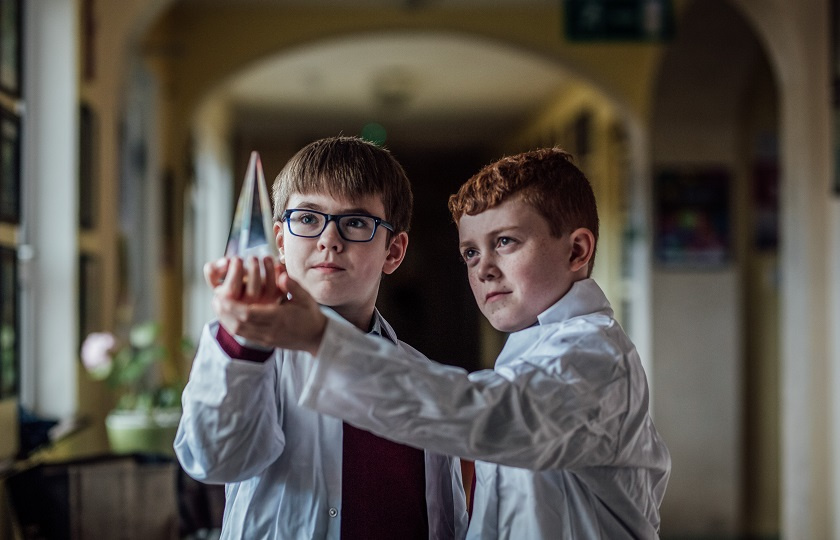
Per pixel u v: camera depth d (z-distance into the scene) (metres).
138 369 4.16
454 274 9.46
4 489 2.80
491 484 1.39
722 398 6.90
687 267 6.88
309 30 7.38
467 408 1.17
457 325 9.37
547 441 1.23
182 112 7.40
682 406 6.89
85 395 4.11
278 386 1.38
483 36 7.32
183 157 7.42
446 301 9.41
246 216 1.17
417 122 12.43
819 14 4.61
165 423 3.83
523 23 7.32
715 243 6.89
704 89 6.76
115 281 4.75
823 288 4.56
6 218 3.10
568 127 10.23
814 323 4.57
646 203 6.89
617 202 8.27
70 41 3.87
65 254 3.87
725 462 6.90
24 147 3.78
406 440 1.20
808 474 4.57
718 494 6.91
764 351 6.90
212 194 10.05
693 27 6.39
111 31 4.61
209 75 7.40
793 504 4.69
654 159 6.88
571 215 1.39
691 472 6.89
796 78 4.64
